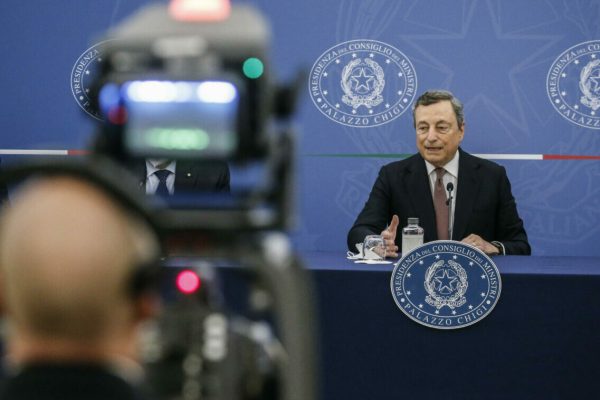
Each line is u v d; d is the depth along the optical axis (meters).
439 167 11.69
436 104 11.57
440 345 9.52
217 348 2.61
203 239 2.35
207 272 2.98
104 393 1.84
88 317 1.82
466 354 9.51
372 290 9.53
